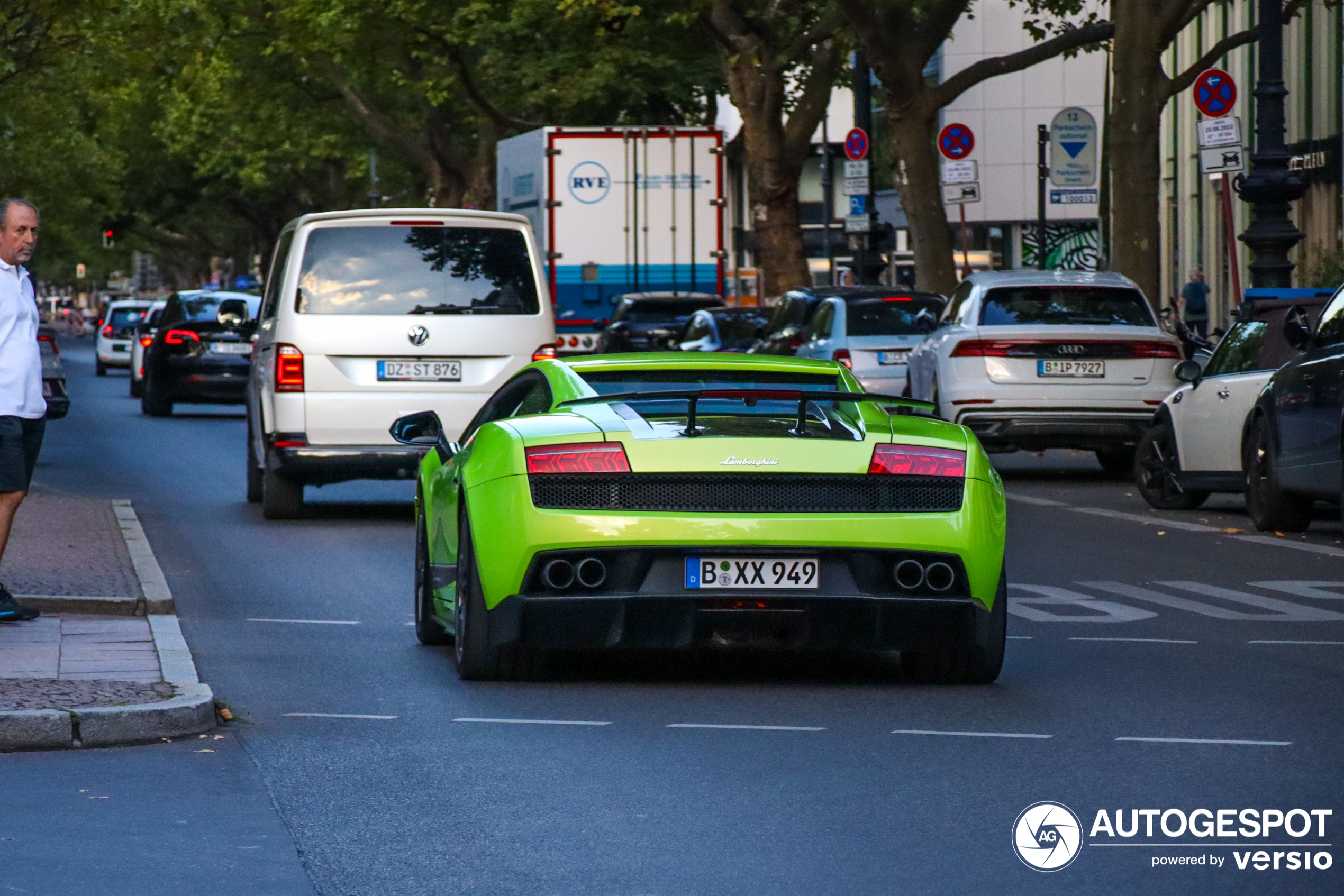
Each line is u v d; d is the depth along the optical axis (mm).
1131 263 41656
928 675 14391
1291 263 36625
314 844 9680
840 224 120500
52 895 8742
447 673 14805
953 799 10641
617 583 13414
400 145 93062
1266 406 25438
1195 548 24062
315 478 27062
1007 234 94750
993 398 32719
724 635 13453
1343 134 49375
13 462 16125
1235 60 68750
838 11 53156
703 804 10508
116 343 92312
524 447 13664
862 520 13414
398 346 26297
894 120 49375
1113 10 43500
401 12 72500
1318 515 27922
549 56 73438
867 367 38344
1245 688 14211
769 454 13469
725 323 46531
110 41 47750
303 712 13180
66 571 19484
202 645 16125
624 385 15250
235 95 98062
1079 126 45281
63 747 11961
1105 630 17234
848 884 8938
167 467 37969
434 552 15859
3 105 52000
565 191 53500
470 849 9570
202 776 11203
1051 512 28828
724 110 122688
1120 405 32750
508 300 26672
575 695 13844
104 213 136375
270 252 142875
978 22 92812
